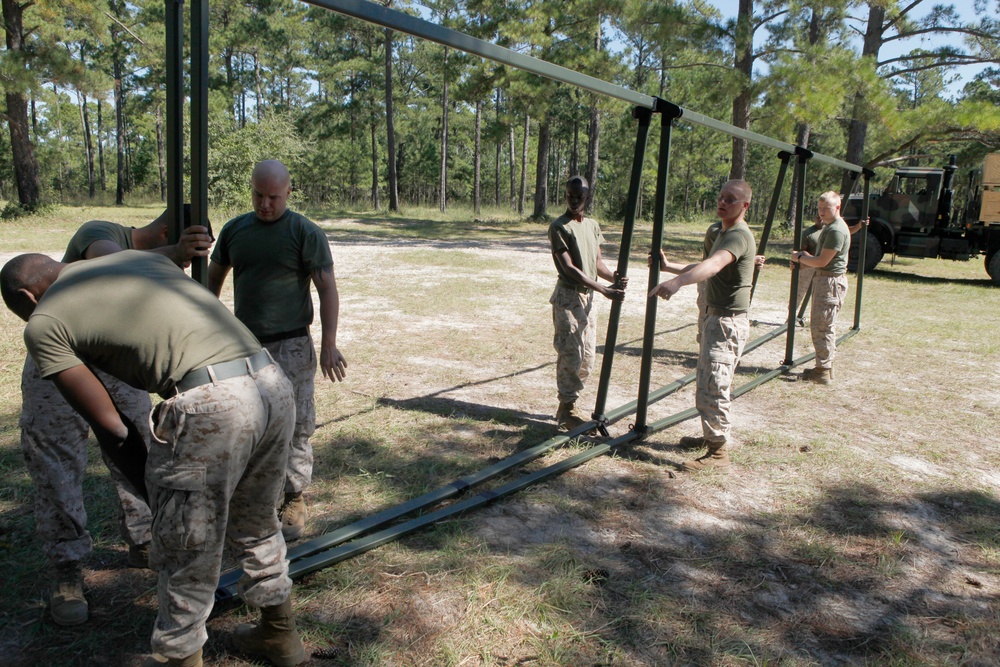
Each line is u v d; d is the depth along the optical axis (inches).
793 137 603.2
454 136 2018.9
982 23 606.5
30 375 89.0
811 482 148.4
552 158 2310.5
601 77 737.6
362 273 440.1
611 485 143.0
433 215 1228.5
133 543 103.2
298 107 1809.8
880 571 113.9
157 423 69.9
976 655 93.6
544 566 109.9
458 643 90.8
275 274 114.5
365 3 91.1
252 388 72.0
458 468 147.2
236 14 1413.6
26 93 738.8
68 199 1444.4
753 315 351.6
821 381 228.1
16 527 115.7
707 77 642.2
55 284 70.3
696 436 170.9
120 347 68.9
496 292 376.8
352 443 159.2
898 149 608.4
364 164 1923.0
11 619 93.0
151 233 98.4
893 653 93.0
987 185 537.0
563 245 160.6
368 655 87.1
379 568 107.2
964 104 541.3
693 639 93.7
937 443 175.9
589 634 94.0
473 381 211.8
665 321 327.6
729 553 117.1
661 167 154.6
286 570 83.5
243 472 75.9
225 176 907.4
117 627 92.3
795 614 101.0
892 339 301.4
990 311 387.9
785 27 621.0
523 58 113.7
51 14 737.0
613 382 221.9
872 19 643.5
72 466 92.0
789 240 884.0
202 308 73.1
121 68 1422.2
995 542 125.9
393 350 246.4
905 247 570.6
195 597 74.2
